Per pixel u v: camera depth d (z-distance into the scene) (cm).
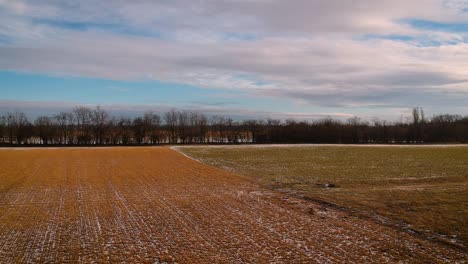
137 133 11575
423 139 11738
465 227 1927
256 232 1956
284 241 1794
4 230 2030
